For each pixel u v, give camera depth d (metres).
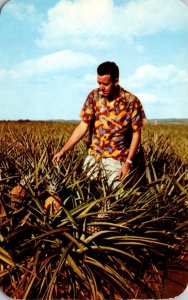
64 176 2.96
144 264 2.82
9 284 2.63
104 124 3.22
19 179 3.10
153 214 2.87
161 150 4.25
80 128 3.28
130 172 3.18
